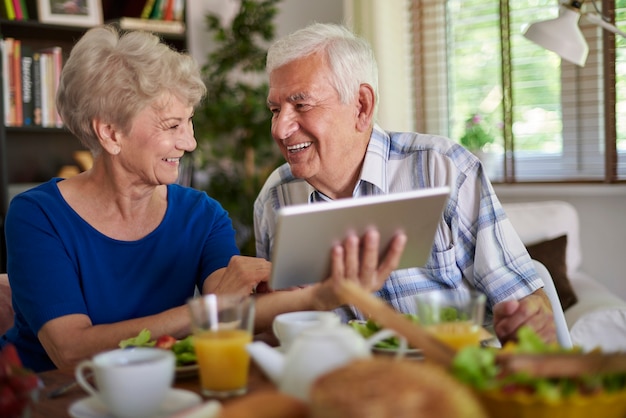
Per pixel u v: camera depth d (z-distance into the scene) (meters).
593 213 3.33
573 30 2.38
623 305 2.52
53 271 1.43
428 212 1.17
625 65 3.23
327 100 1.60
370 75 1.67
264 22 3.82
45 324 1.38
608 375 0.71
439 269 1.68
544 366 0.70
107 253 1.54
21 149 3.50
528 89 3.49
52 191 1.54
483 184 1.69
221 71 3.83
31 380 0.81
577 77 3.37
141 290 1.56
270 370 0.84
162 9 3.65
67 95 1.48
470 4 3.64
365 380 0.60
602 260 3.32
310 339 0.78
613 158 3.28
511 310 1.18
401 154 1.74
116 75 1.43
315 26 1.65
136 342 1.13
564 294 2.67
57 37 3.51
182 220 1.64
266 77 4.21
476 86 3.66
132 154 1.47
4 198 3.18
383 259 1.19
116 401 0.81
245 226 3.84
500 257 1.65
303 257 1.10
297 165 1.65
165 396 0.84
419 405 0.57
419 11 3.77
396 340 1.07
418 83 3.82
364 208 1.08
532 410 0.69
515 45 3.50
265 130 3.76
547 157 3.49
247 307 0.94
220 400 0.91
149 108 1.45
